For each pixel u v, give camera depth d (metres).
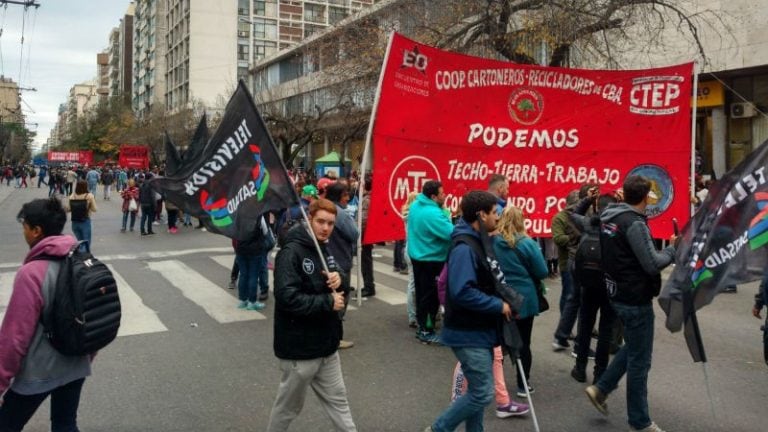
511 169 7.72
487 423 4.46
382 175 7.11
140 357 5.94
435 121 7.34
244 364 5.74
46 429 4.31
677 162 7.95
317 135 36.75
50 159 86.81
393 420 4.47
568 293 6.50
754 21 16.77
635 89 7.91
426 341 6.49
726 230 4.16
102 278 3.13
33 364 3.05
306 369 3.42
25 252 13.00
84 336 3.01
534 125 7.75
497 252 4.70
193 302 8.34
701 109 19.53
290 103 40.00
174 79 82.88
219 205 4.31
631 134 7.96
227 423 4.41
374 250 14.30
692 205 7.93
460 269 3.50
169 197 4.36
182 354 6.04
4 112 97.75
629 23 14.84
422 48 7.14
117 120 77.12
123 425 4.37
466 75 7.44
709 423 4.43
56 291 3.00
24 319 2.95
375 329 7.11
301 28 79.50
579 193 6.49
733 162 18.78
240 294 7.99
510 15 15.38
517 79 7.66
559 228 6.42
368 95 22.25
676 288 4.26
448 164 7.45
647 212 7.98
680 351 6.21
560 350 6.27
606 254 4.20
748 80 18.11
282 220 8.17
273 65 48.34
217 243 14.69
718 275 4.14
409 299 7.15
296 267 3.38
